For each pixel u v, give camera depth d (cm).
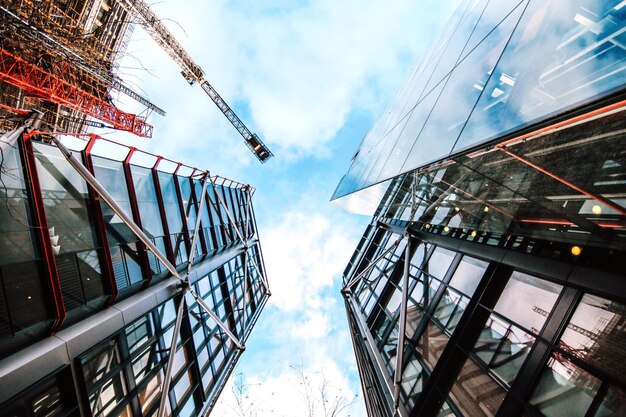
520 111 512
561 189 700
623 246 624
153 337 1162
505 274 960
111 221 1001
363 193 1736
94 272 901
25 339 682
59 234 797
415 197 1556
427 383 1007
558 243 803
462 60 999
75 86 1481
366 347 1781
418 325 1298
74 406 742
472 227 1236
